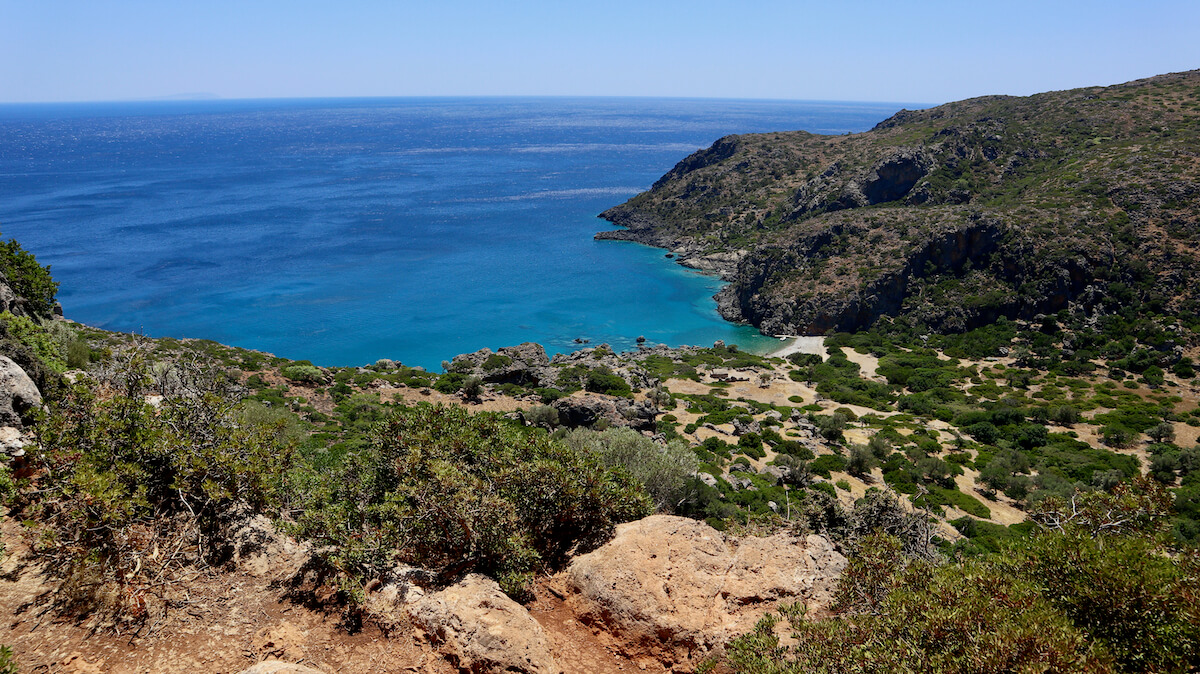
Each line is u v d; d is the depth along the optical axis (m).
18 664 8.57
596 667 10.41
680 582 11.49
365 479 13.41
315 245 142.00
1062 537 10.70
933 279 97.12
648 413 47.38
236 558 11.02
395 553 11.43
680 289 120.88
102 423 11.98
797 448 47.38
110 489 10.51
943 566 11.06
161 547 10.91
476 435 14.82
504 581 11.32
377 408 44.72
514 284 120.69
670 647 10.60
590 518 13.52
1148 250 84.19
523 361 67.69
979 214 98.12
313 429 36.34
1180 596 9.12
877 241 103.44
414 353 86.62
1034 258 88.69
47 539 9.91
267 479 12.35
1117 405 61.62
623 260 139.88
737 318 105.00
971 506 39.41
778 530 14.84
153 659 9.07
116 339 49.84
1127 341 76.12
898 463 45.75
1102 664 8.27
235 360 52.56
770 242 111.06
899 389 71.94
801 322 96.38
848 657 8.95
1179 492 41.47
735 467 42.44
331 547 11.10
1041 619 8.65
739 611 11.15
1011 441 53.31
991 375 75.00
